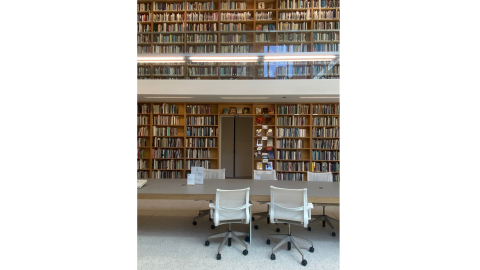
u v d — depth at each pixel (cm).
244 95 532
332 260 264
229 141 879
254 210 455
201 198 312
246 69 538
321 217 362
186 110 664
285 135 654
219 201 274
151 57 537
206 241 295
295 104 659
